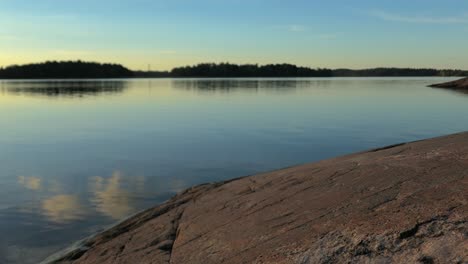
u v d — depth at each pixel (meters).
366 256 4.13
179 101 48.44
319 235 4.77
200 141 19.75
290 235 5.06
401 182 5.73
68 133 22.78
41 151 17.31
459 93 61.53
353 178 6.52
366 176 6.43
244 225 5.89
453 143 7.93
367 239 4.36
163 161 15.10
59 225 8.55
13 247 7.46
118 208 9.70
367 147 18.09
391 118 29.53
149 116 32.03
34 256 7.11
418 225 4.30
